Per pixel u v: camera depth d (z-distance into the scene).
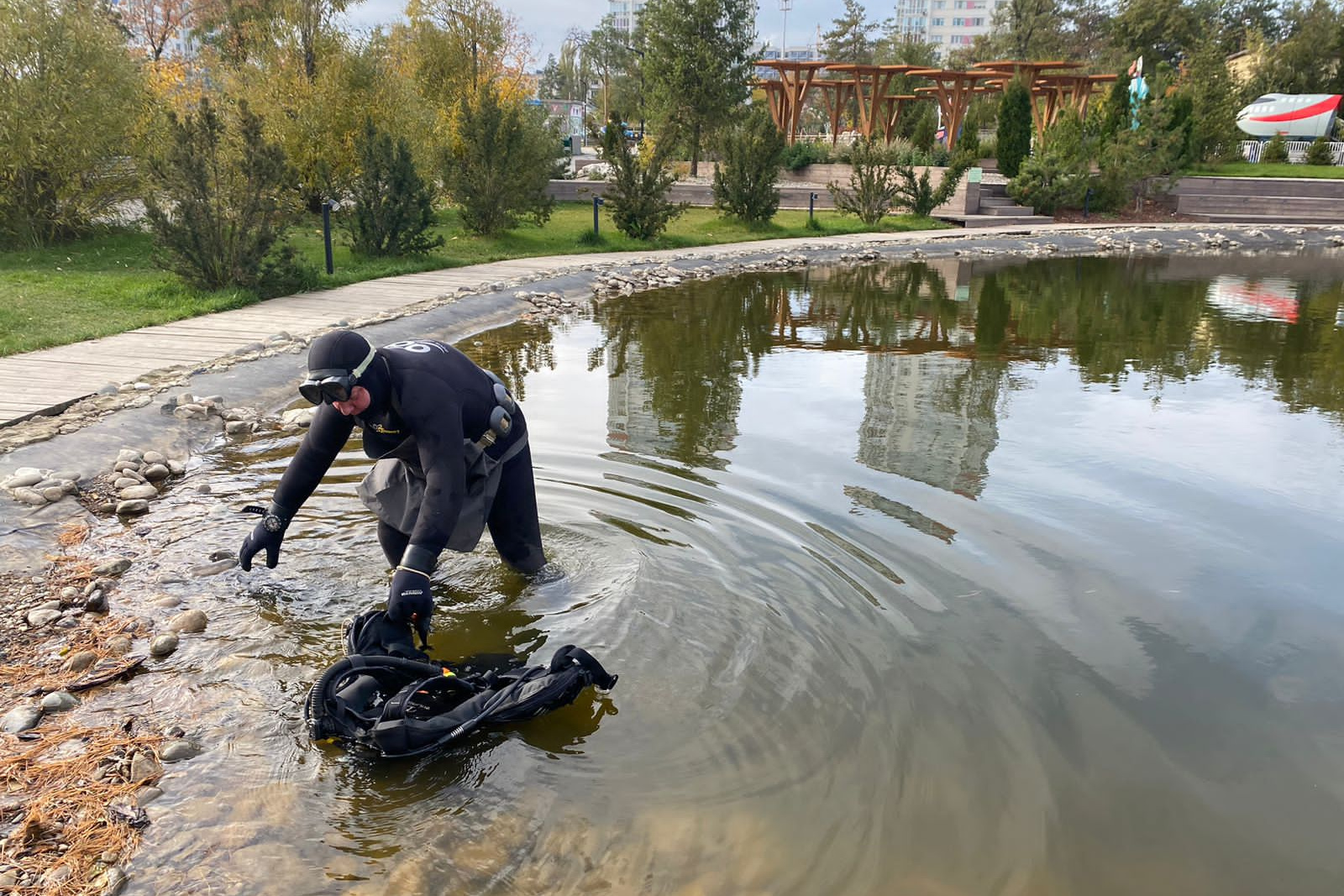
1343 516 5.32
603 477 5.62
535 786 3.00
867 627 3.95
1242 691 3.58
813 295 14.03
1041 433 6.86
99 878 2.55
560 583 4.32
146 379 7.35
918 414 7.32
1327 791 3.04
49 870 2.58
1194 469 6.08
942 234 22.22
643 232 18.70
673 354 9.49
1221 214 27.52
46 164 13.56
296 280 11.75
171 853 2.66
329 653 3.74
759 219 21.92
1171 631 3.99
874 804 2.93
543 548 4.52
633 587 4.26
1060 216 27.00
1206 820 2.89
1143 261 19.33
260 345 8.68
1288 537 5.00
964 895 2.58
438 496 3.63
